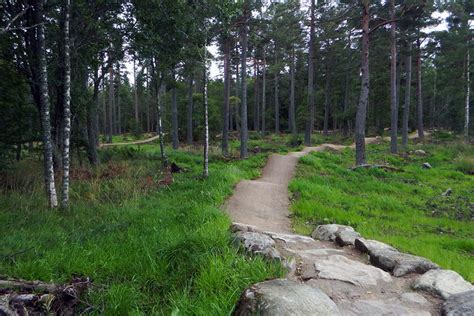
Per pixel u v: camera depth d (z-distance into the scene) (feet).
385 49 94.89
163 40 38.73
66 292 12.62
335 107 143.23
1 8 30.55
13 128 36.70
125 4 35.32
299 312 8.85
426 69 147.13
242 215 27.09
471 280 15.88
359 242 16.47
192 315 10.61
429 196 38.58
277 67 111.65
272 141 104.47
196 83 132.26
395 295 11.24
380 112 124.16
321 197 34.50
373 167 51.65
